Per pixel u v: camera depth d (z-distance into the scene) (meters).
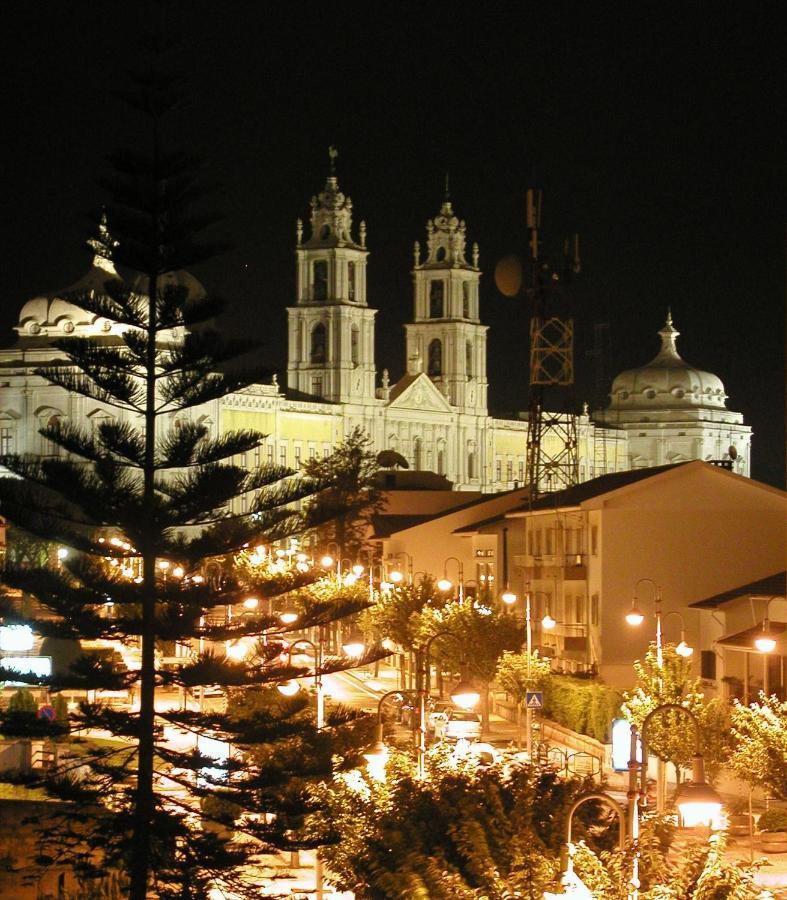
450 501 171.38
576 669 94.94
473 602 89.94
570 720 78.06
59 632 46.66
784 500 94.62
